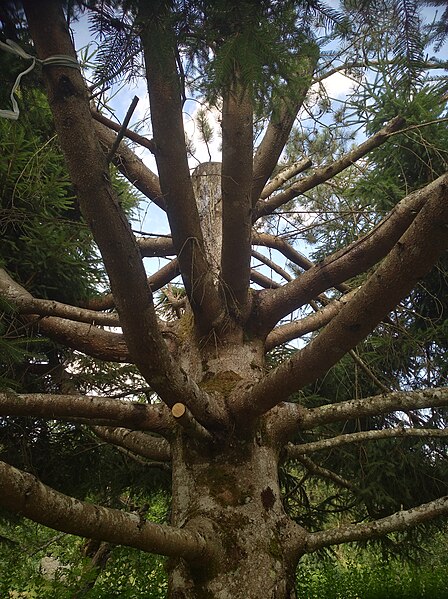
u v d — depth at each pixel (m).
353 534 3.45
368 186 5.52
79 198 2.53
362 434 3.90
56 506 2.10
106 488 7.02
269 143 4.52
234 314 4.40
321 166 5.98
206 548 3.14
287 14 1.95
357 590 7.38
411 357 6.40
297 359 3.08
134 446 4.30
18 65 2.36
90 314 3.81
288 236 6.16
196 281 4.06
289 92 2.20
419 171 5.58
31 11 2.13
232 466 3.70
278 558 3.40
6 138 4.12
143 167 4.73
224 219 3.88
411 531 6.49
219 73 1.95
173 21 1.96
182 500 3.69
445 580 7.60
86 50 3.52
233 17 1.93
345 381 6.70
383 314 2.68
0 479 1.91
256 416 3.62
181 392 3.27
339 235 6.50
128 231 2.62
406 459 6.07
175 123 3.33
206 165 5.48
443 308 5.73
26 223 4.71
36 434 5.87
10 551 6.63
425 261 2.42
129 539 2.45
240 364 4.24
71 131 2.35
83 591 4.48
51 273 4.96
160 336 3.00
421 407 3.39
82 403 3.55
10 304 3.64
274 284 5.96
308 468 5.40
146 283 2.78
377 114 5.21
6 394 3.29
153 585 6.43
